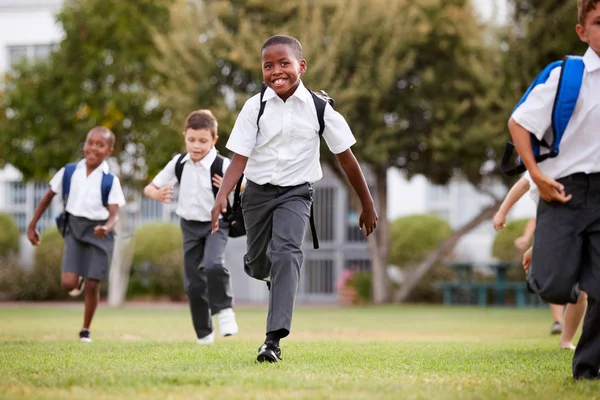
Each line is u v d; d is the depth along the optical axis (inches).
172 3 1022.4
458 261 1160.2
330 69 936.3
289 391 203.9
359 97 970.1
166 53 971.3
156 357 293.1
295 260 267.6
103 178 416.5
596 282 219.6
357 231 1235.9
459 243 1206.9
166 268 1182.3
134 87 1039.6
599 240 221.0
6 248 1230.3
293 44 273.9
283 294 265.3
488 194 1073.5
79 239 415.8
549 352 334.6
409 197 1254.3
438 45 1026.7
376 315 793.6
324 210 1247.5
